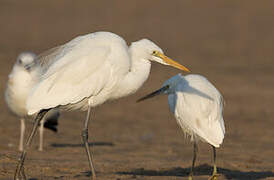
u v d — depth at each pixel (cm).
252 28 4334
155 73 2692
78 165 1066
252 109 2077
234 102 2181
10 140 1386
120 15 4647
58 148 1299
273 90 2466
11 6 4747
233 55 3497
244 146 1460
